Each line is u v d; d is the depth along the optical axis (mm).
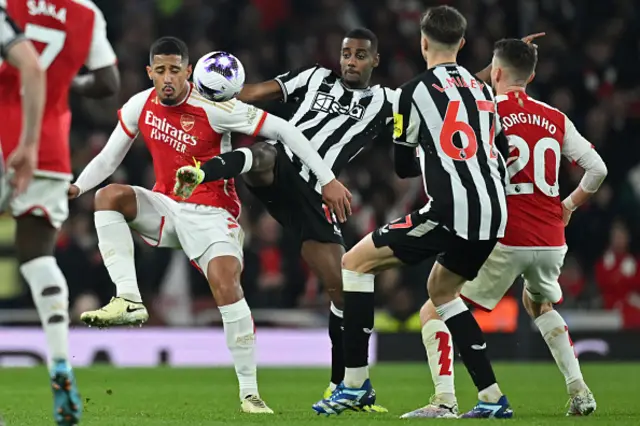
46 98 16953
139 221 24312
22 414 22188
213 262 23547
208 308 49281
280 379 35406
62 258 49000
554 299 23047
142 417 21125
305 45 62188
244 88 25812
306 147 23562
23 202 16609
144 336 44281
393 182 55625
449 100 20375
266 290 50094
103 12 63375
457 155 20172
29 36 16891
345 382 21312
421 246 20391
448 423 19062
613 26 63062
